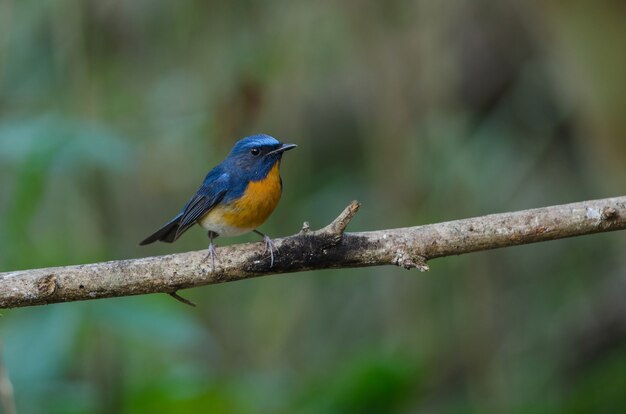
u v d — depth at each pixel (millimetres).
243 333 12938
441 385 12641
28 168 9500
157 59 12688
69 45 11555
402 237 6836
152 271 6766
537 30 12836
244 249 6840
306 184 13406
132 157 10789
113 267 6727
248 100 11930
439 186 12609
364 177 13859
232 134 11977
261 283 12953
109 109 12242
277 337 12734
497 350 12609
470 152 12758
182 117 12172
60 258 10156
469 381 12344
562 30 10836
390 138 12703
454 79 13055
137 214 12930
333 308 13281
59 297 6652
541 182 13570
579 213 6848
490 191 12898
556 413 11508
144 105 12391
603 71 10602
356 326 13156
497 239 6836
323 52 12852
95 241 11320
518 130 13469
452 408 12289
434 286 12672
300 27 12578
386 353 10523
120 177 12672
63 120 9945
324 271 13367
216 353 12438
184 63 12570
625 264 12633
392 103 12641
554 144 13656
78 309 9094
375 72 12734
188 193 12719
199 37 12523
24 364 8984
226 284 13227
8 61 11703
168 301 9508
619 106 10656
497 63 13492
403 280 12773
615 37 10453
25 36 11961
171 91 12445
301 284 12977
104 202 11508
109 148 9766
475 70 13492
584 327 12633
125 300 9234
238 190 8992
